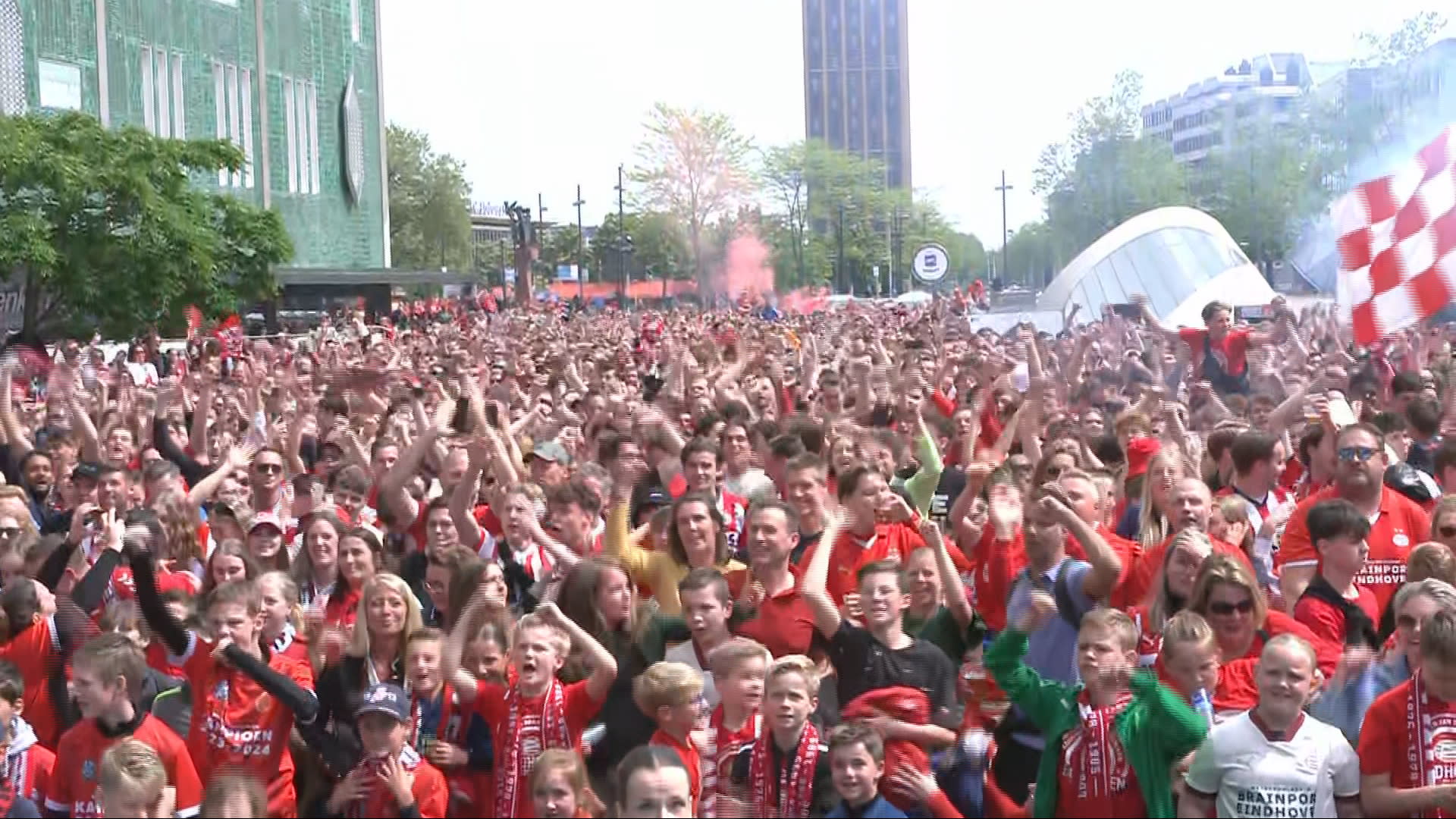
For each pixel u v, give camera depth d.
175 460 16.42
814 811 7.93
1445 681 7.40
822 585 8.97
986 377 19.33
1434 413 13.61
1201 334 19.95
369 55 84.69
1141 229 41.66
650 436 13.41
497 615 8.98
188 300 43.78
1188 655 7.77
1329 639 8.85
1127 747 7.65
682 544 10.38
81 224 41.84
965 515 11.65
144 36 61.56
